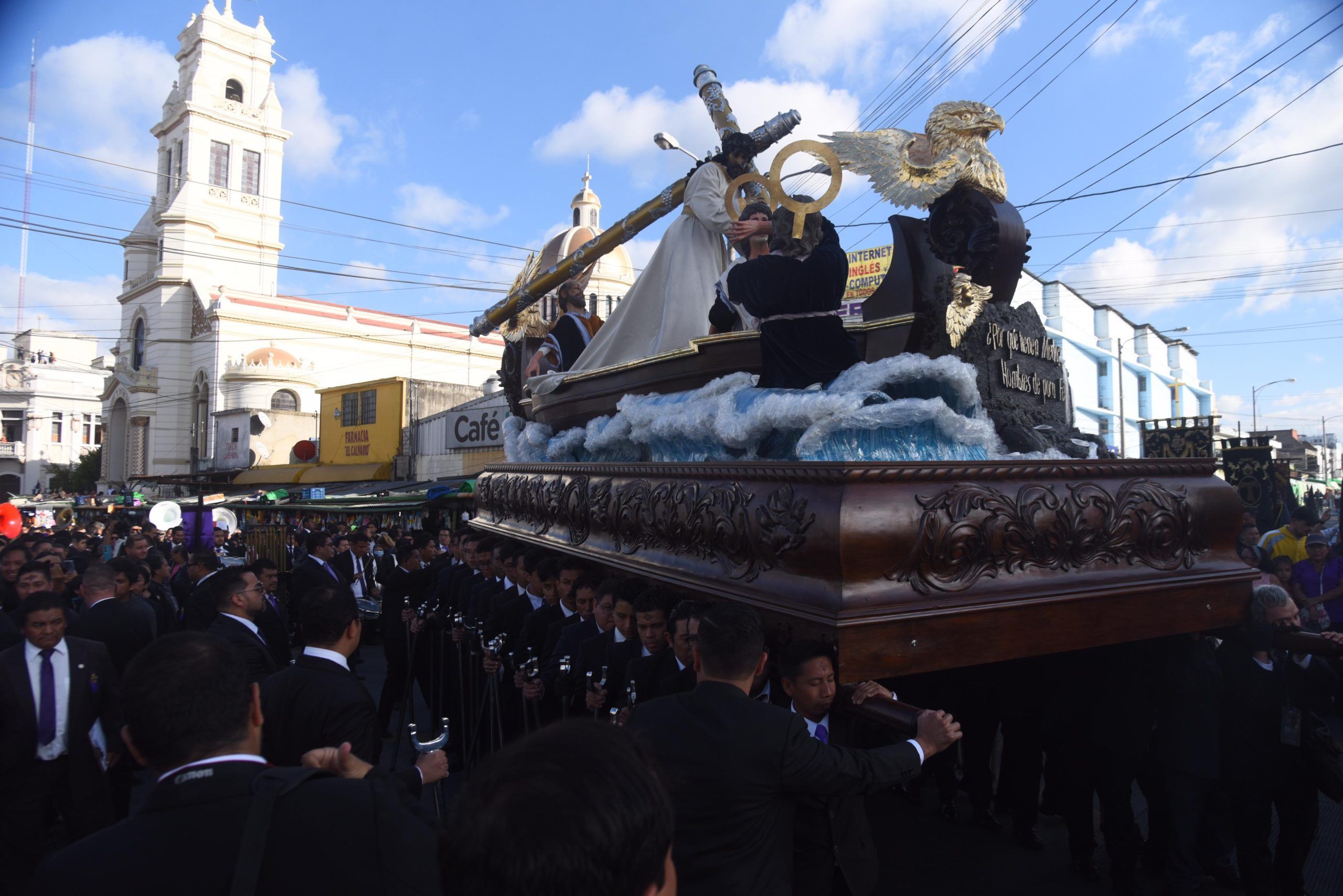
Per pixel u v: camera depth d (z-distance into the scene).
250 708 1.80
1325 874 4.35
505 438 7.40
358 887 1.43
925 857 4.50
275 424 37.69
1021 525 2.71
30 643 4.11
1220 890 4.13
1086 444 3.78
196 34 48.19
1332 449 70.50
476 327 8.24
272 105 50.28
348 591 3.29
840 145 3.42
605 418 5.04
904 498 2.51
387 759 6.67
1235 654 3.84
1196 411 40.03
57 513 32.19
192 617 6.44
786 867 2.27
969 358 3.37
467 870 0.97
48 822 4.79
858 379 3.12
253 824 1.46
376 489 24.64
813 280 3.42
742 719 2.27
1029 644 2.69
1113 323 29.64
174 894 1.40
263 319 43.12
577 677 3.95
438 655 6.86
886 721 2.52
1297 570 8.06
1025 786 4.58
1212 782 3.69
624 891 0.97
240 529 24.59
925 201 3.27
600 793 0.99
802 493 2.57
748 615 2.42
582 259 6.42
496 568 6.28
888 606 2.41
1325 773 3.68
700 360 4.12
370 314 47.19
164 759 1.64
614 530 3.96
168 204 48.50
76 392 66.56
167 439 44.66
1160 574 3.10
